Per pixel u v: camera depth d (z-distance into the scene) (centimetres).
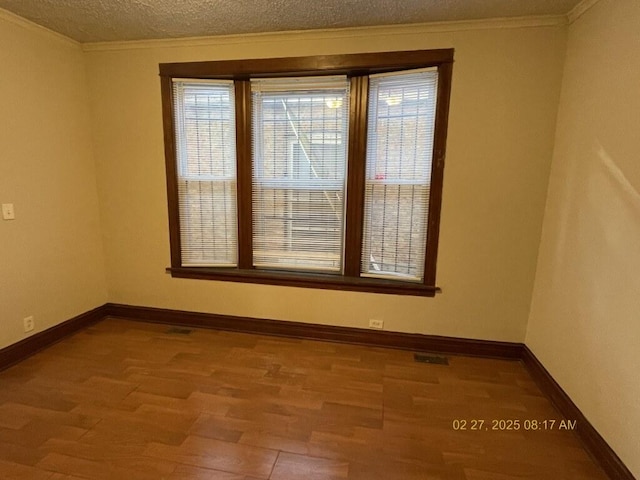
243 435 180
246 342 289
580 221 200
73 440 174
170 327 315
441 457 169
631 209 159
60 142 275
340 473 158
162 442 174
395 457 168
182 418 193
